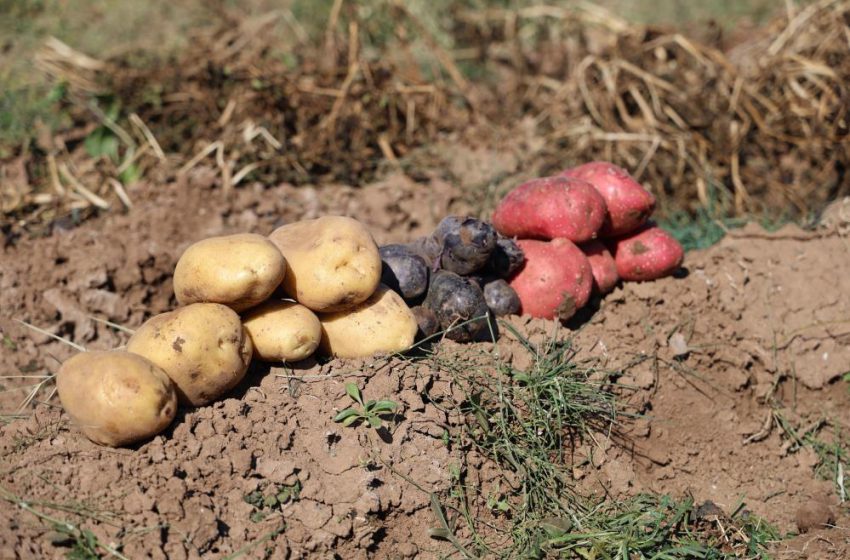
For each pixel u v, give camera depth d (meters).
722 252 1.76
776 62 2.17
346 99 2.14
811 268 1.76
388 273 1.61
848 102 2.12
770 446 1.68
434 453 1.53
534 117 2.22
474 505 1.53
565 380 1.60
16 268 1.80
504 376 1.59
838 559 1.57
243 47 2.25
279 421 1.51
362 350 1.55
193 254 1.51
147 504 1.44
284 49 2.28
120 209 1.96
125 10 2.37
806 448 1.68
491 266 1.65
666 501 1.58
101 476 1.45
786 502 1.64
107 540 1.42
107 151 2.06
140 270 1.82
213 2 2.41
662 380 1.68
